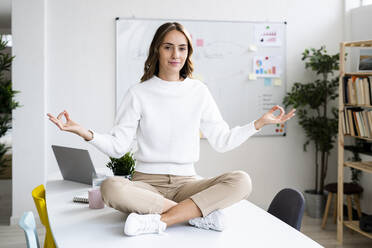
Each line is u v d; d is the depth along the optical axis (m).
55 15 3.93
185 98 2.01
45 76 3.90
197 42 4.15
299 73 4.38
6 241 3.44
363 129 3.34
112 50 4.03
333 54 4.45
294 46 4.36
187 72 2.11
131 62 4.05
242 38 4.23
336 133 4.15
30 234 1.54
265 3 4.28
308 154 4.48
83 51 3.98
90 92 4.02
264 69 4.29
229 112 4.26
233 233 1.54
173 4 4.09
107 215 1.78
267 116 1.93
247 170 4.38
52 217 1.74
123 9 4.02
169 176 1.95
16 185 3.88
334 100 4.44
